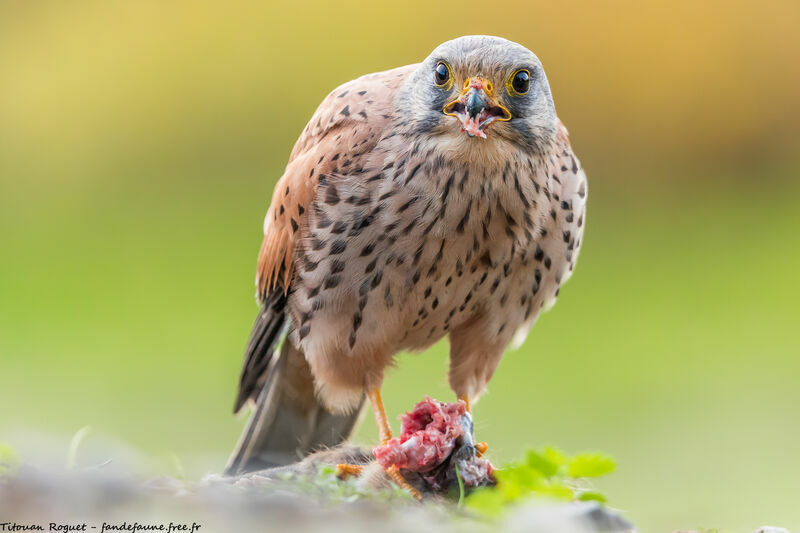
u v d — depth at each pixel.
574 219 10.09
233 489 7.89
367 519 7.28
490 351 10.52
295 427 11.13
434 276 9.69
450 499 8.75
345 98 10.08
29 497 7.28
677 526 10.95
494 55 9.29
